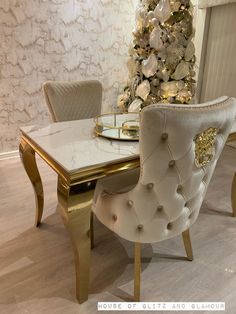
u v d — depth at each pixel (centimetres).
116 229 140
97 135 158
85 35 322
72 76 330
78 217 127
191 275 162
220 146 127
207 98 380
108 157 130
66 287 153
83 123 179
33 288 151
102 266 168
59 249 179
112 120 187
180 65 302
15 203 227
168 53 293
